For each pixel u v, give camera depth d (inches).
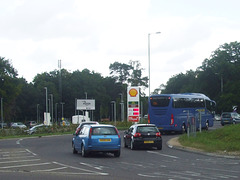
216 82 3410.4
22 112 4690.0
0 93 3393.2
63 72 5098.4
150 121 1418.6
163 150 877.8
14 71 3656.5
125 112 4099.4
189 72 4837.6
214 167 554.6
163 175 471.8
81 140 743.7
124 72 4168.3
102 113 4685.0
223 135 1025.5
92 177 455.5
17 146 1055.6
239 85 3058.6
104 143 711.7
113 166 572.7
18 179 444.1
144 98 4074.8
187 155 752.3
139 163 614.2
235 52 3262.8
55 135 1771.7
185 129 1478.8
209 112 1686.8
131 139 901.2
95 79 4923.7
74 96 4741.6
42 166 575.5
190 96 1534.2
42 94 4709.6
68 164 600.1
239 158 683.4
